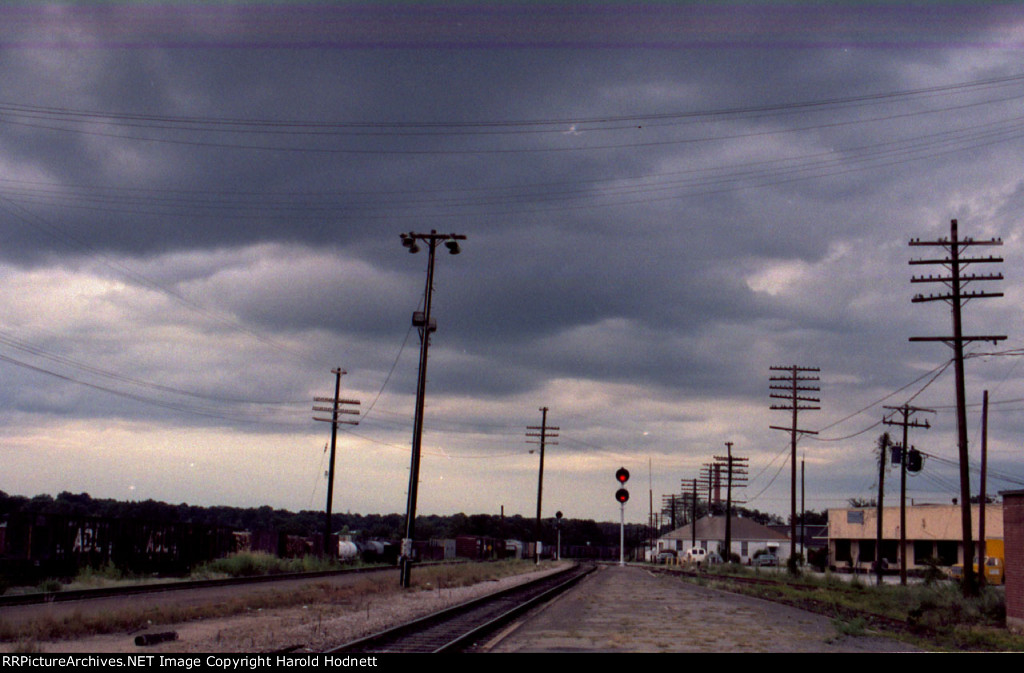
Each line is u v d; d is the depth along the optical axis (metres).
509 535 142.38
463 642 13.88
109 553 30.97
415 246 32.12
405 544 30.84
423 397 31.83
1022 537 22.66
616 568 66.31
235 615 18.33
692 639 15.41
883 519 77.44
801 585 42.94
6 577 25.02
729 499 80.81
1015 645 17.16
